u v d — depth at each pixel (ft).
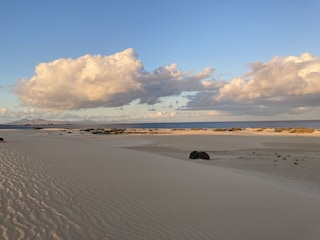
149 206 23.25
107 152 51.44
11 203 21.45
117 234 18.30
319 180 45.62
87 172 32.45
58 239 17.03
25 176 28.81
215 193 28.12
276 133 183.21
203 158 71.05
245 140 128.06
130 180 30.42
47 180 27.84
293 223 22.20
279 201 27.35
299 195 30.58
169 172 36.32
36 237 17.03
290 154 82.58
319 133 177.37
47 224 18.71
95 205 22.45
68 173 31.27
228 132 200.03
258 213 23.68
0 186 25.03
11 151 44.75
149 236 18.44
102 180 29.45
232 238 19.20
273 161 66.74
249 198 27.43
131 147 106.22
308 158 72.43
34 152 45.27
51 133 216.54
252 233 20.08
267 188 32.19
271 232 20.43
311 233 20.63
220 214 22.81
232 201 26.11
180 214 22.22
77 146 59.77
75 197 23.80
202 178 34.35
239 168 57.26
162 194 26.45
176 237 18.65
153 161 44.39
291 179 46.34
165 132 215.51
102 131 241.35
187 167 41.63
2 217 19.12
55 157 41.22
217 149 98.22
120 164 39.32
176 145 111.86
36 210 20.62
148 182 30.22
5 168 31.76
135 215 21.31
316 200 29.17
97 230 18.54
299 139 130.93
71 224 19.01
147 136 161.27
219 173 39.22
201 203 24.93
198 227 20.27
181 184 30.48
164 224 20.30
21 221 18.81
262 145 108.68
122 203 23.38
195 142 121.60
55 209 21.03
